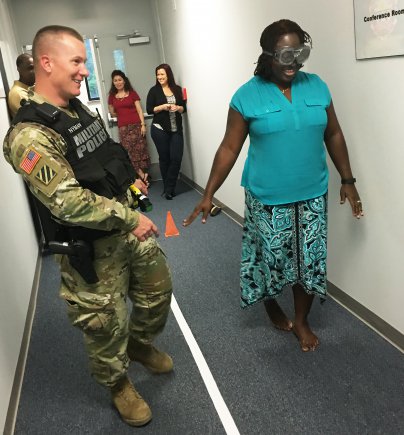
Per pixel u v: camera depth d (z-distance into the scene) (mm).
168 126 4820
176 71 5211
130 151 5520
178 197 5016
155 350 1979
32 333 2445
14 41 5188
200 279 2877
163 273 1707
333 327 2188
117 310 1547
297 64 1638
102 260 1482
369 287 2123
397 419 1602
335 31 1978
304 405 1713
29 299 2656
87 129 1398
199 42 4102
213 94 3961
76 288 1501
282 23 1649
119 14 5668
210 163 4473
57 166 1245
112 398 1753
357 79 1895
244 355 2057
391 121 1743
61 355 2215
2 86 3201
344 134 2066
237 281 2797
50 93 1363
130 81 5793
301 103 1724
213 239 3561
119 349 1602
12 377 1910
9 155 1298
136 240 1567
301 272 1923
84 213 1271
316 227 1866
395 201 1823
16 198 2924
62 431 1721
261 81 1765
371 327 2150
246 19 2939
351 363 1913
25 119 1281
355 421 1613
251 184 1896
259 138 1779
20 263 2596
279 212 1841
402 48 1585
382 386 1762
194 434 1639
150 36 5773
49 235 1435
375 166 1897
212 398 1806
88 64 5777
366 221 2041
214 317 2410
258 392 1810
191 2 4137
